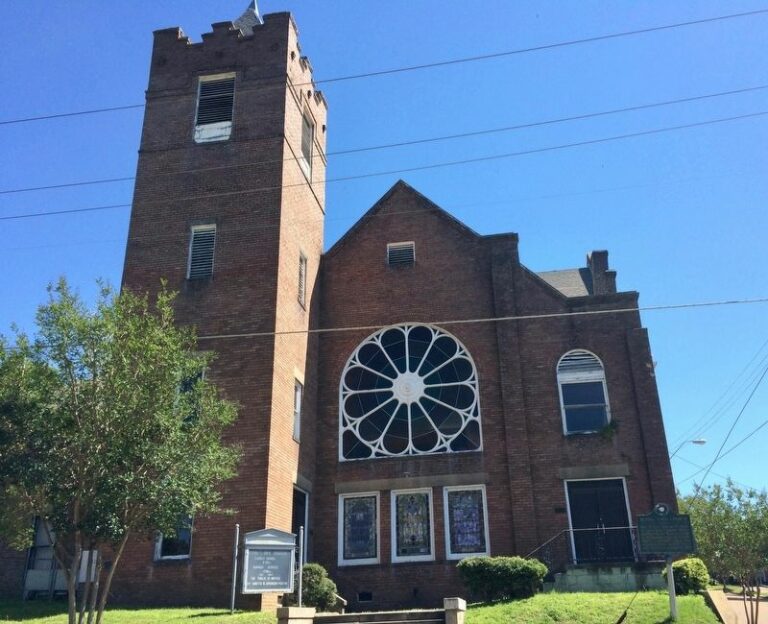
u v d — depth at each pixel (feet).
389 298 84.48
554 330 79.36
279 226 74.13
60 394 42.16
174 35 85.56
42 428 41.06
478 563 59.72
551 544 70.23
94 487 40.32
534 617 48.96
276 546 53.72
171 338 45.32
